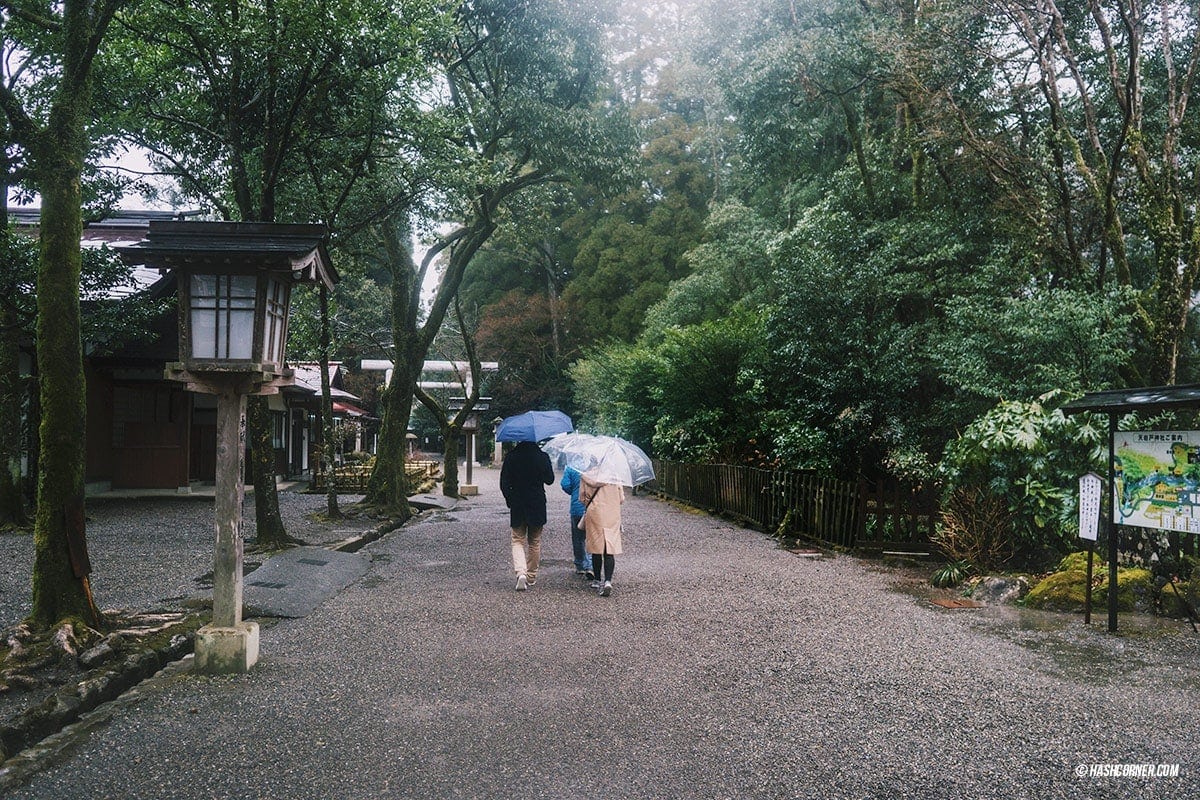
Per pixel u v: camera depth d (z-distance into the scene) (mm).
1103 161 10500
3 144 5848
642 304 36219
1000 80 12148
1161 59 11688
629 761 3518
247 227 5016
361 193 11867
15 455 11320
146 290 13742
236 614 5066
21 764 3447
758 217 23406
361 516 14164
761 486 13062
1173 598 6387
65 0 5336
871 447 11406
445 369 34562
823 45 13469
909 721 4012
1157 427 7516
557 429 8000
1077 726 3924
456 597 7285
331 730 3893
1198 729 3871
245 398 5238
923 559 9242
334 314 14414
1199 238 9297
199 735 3822
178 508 14578
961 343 9633
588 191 41219
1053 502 7672
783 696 4414
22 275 10125
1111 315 8875
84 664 4656
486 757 3561
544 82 15680
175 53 9602
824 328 11641
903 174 14281
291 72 9234
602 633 5887
